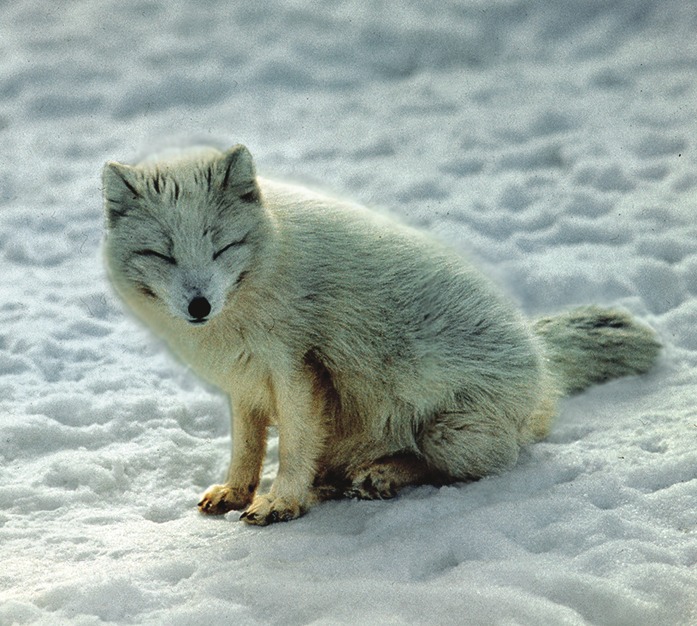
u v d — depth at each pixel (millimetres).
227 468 10398
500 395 9461
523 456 9688
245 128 19422
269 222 8750
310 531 8656
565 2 22047
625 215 15141
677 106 18312
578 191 15867
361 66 21312
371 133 18797
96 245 15883
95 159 18688
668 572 7121
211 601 7168
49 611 7301
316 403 9250
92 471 9922
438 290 9492
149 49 21984
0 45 22406
